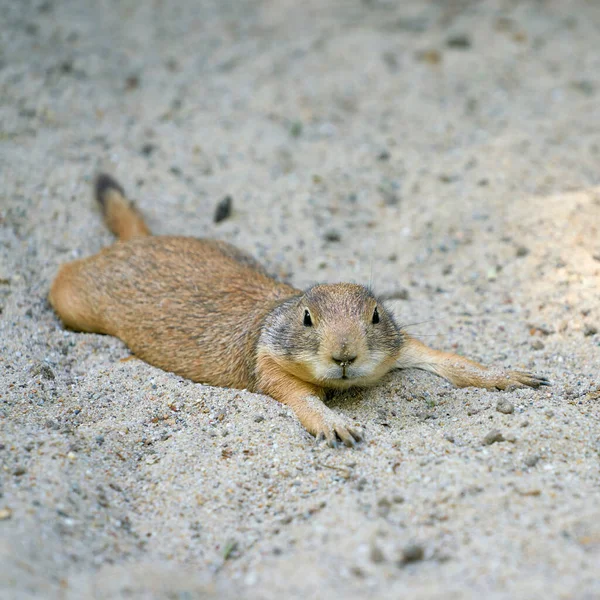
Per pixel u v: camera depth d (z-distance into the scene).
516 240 10.95
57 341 9.28
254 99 14.30
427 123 13.95
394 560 5.64
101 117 13.23
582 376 8.52
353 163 12.95
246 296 9.19
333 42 15.92
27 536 5.72
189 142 13.09
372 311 8.14
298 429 7.67
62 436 7.31
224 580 5.75
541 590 5.18
